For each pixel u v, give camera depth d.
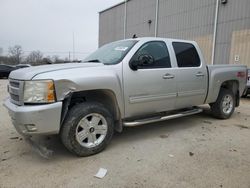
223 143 4.10
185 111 4.96
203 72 4.99
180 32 17.58
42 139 4.20
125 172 3.03
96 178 2.88
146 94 4.04
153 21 20.44
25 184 2.74
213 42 14.81
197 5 16.02
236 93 6.11
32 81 3.04
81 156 3.47
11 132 4.63
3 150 3.74
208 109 6.77
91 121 3.50
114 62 3.81
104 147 3.68
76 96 3.58
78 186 2.71
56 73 3.16
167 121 5.57
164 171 3.06
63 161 3.34
